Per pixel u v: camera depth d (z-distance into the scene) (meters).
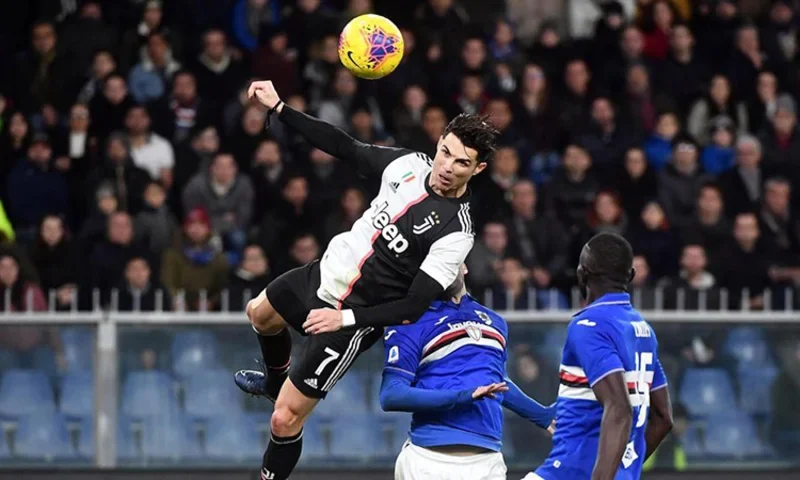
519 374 38.09
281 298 23.97
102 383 37.53
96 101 47.50
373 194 44.41
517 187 43.72
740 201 46.91
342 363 24.12
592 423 23.31
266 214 44.12
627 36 52.41
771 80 52.59
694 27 54.97
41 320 37.44
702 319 38.50
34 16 52.25
